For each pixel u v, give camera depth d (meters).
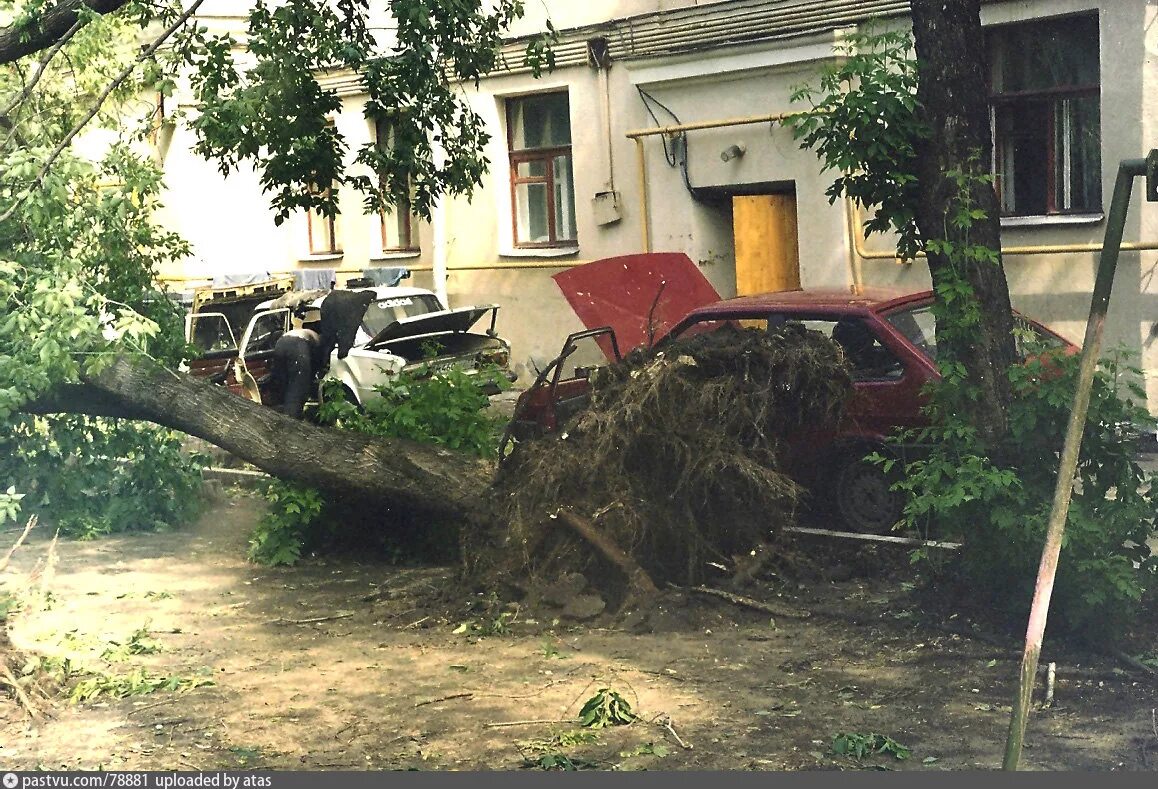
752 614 8.49
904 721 6.52
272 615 9.15
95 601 9.66
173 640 8.57
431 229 21.66
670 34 18.06
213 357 16.41
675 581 9.01
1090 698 6.73
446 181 12.28
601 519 8.85
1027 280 15.01
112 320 9.73
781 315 10.67
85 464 12.36
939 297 8.22
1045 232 14.85
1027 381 7.66
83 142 13.51
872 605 8.41
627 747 6.31
